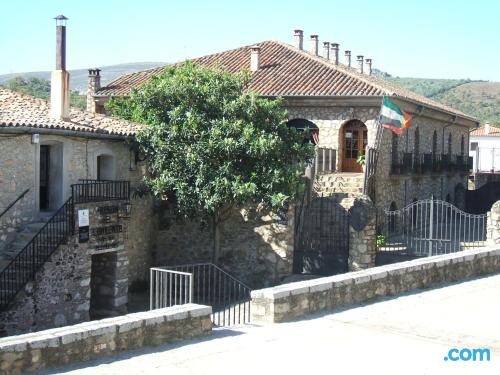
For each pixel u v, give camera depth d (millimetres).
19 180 19109
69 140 20500
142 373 9656
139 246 24453
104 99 32875
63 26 20703
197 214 22719
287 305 12922
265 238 24016
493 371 10055
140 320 10828
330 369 10008
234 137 22109
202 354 10633
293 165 22953
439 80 147750
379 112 29531
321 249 24250
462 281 17266
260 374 9734
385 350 11031
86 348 10109
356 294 14430
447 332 12219
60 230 18734
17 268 18016
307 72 32344
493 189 45250
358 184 27625
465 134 46594
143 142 22453
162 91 22969
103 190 21000
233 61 34875
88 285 19359
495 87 130875
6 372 9188
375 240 23109
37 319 17969
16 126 18266
